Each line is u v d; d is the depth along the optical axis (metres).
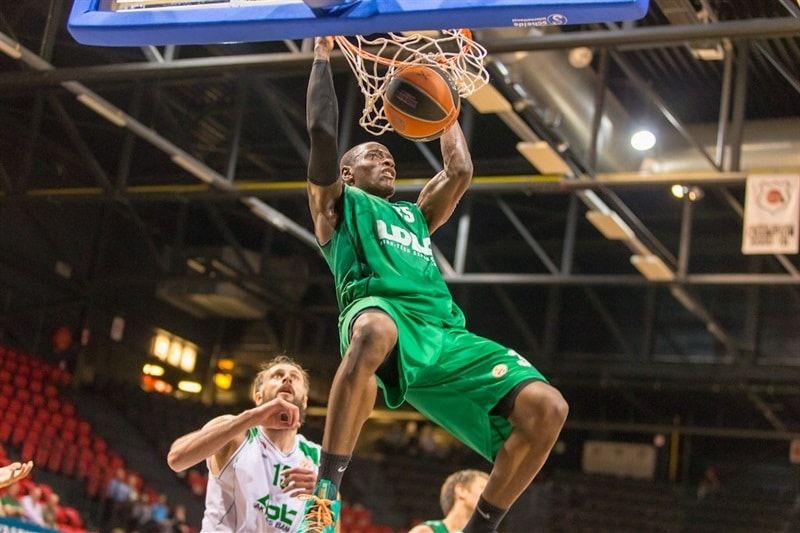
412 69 3.91
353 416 3.45
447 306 3.85
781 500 20.64
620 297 21.69
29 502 12.21
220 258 21.56
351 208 3.86
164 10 3.82
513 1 3.42
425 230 4.05
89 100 13.16
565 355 21.31
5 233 19.36
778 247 12.11
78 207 21.00
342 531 18.84
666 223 20.59
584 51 12.03
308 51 12.04
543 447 3.63
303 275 22.19
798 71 13.00
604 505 21.08
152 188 15.80
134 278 21.05
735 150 12.55
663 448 22.58
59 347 20.42
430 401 3.79
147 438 20.48
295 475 4.41
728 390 20.58
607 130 13.25
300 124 17.86
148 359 22.47
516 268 22.38
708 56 11.45
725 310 20.52
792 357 19.89
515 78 11.88
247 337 23.84
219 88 16.61
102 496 16.70
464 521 6.33
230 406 23.69
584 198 14.09
